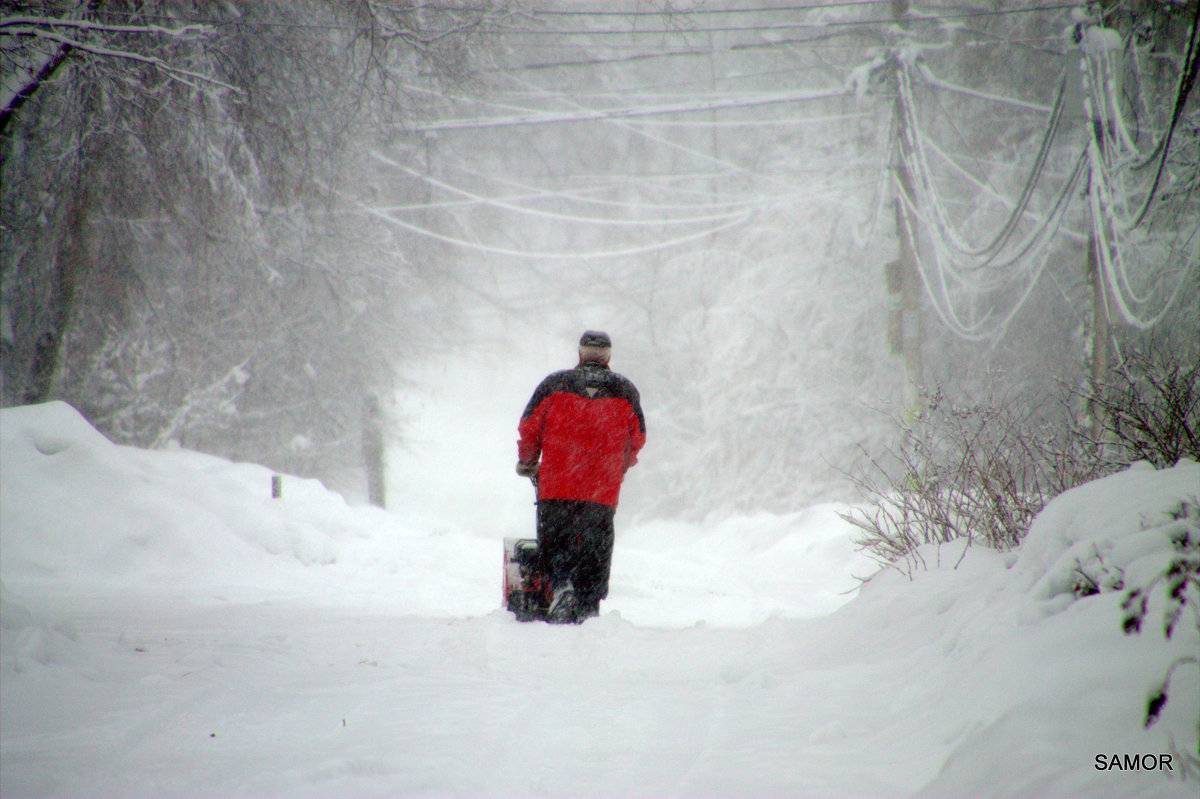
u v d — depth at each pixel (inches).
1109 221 2787.9
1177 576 470.9
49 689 661.9
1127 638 460.4
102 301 4062.5
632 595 1831.9
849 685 671.1
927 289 4121.6
